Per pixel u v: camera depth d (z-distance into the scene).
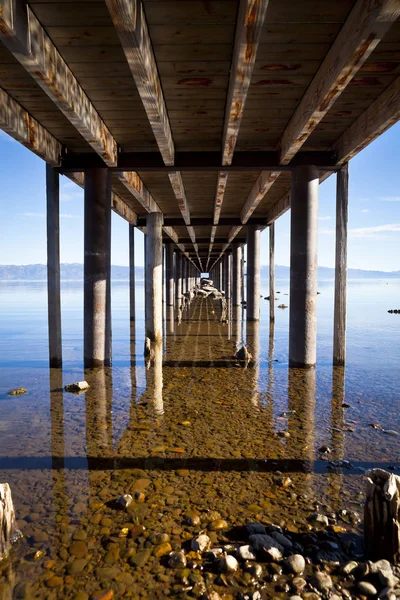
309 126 5.49
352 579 2.35
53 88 4.39
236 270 20.67
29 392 5.94
